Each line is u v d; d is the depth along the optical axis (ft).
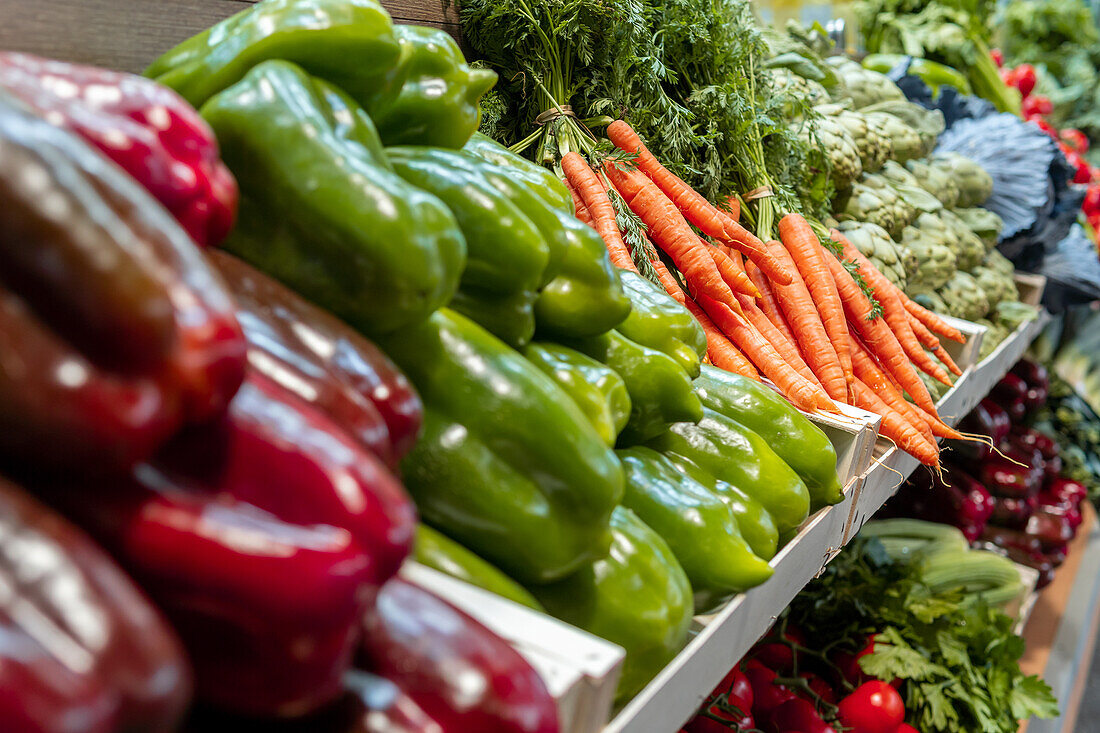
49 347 1.25
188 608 1.40
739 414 3.91
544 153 5.34
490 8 5.03
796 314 5.87
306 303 2.20
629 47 5.39
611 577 2.72
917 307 7.07
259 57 2.48
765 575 3.16
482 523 2.49
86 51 2.98
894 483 5.64
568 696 2.02
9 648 1.04
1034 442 11.27
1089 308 15.98
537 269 2.73
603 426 2.87
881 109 9.85
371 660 1.75
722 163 6.47
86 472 1.33
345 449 1.61
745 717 4.91
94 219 1.26
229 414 1.56
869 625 6.36
